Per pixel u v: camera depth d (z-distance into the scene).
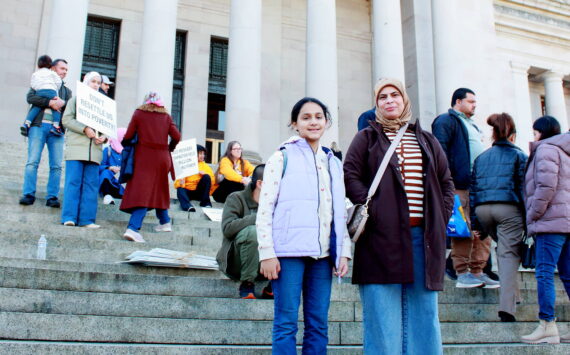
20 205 8.09
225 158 10.92
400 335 3.65
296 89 20.28
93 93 7.97
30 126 8.38
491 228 6.58
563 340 5.82
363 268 3.72
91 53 18.33
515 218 6.31
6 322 4.41
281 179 3.94
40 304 4.86
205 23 19.66
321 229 3.87
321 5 16.44
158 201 7.80
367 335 3.68
